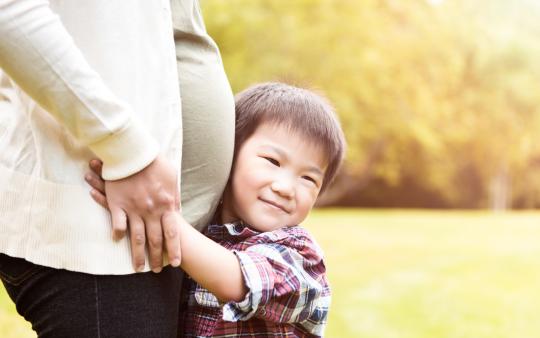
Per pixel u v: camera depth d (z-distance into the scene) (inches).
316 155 60.2
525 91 718.5
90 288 44.3
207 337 55.0
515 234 406.3
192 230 48.4
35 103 45.2
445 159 723.4
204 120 52.7
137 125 42.7
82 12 45.0
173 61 48.2
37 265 45.1
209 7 579.2
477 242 365.1
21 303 46.9
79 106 40.8
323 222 431.5
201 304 55.8
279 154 58.7
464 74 717.3
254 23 581.6
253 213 58.3
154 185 43.6
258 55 588.1
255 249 53.5
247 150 59.6
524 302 219.8
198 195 53.2
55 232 44.2
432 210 758.5
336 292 223.6
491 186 782.5
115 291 44.7
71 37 43.2
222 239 58.4
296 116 60.0
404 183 741.3
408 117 644.7
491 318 197.6
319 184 61.1
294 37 589.9
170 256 45.3
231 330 54.6
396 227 420.2
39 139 45.1
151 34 47.0
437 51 667.4
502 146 743.1
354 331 175.2
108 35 45.3
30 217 45.1
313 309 54.2
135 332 45.2
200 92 52.7
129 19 46.0
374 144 667.4
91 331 44.3
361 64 598.2
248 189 58.6
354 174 689.0
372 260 291.6
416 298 219.5
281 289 51.5
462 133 704.4
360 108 622.5
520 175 810.2
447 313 201.8
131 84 45.7
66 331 44.4
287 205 58.4
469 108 709.9
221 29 582.9
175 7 52.8
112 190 43.8
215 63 54.7
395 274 260.7
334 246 328.2
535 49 717.3
